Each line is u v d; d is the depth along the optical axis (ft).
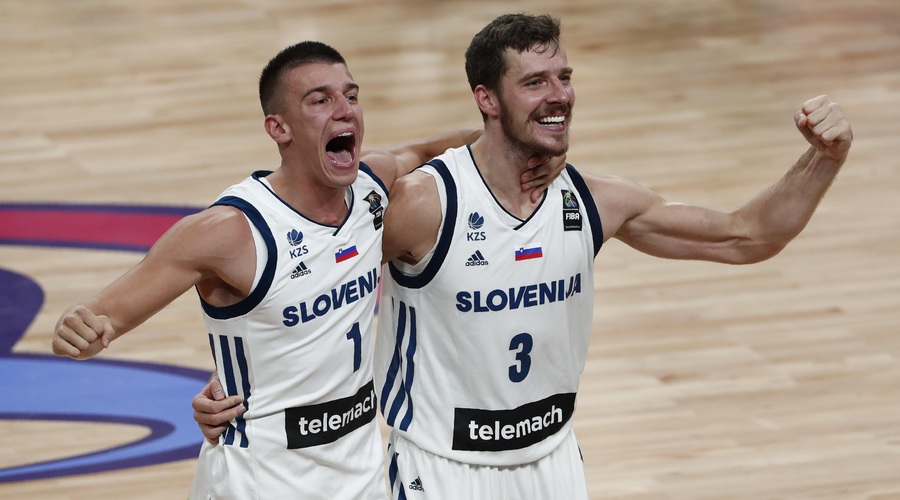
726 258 37.35
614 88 100.83
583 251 35.58
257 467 33.73
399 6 125.18
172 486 49.75
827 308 65.21
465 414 35.60
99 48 113.70
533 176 34.22
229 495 33.88
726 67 105.50
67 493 49.11
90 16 124.26
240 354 33.04
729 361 59.82
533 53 32.78
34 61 110.52
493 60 33.12
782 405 55.62
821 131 33.47
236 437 33.78
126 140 91.71
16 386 58.13
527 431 36.04
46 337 63.05
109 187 82.79
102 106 98.99
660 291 67.72
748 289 67.72
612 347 61.41
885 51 108.47
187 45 113.91
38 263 71.31
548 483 36.99
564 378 36.47
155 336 63.10
